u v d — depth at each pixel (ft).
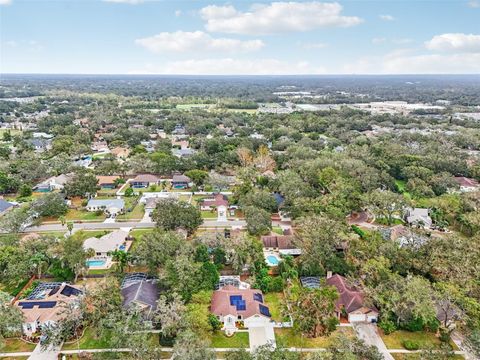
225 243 263.08
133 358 169.99
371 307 214.48
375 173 424.46
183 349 164.45
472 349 175.83
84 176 405.59
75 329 194.39
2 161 474.49
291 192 366.63
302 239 271.69
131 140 638.12
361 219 359.05
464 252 242.17
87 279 248.73
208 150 570.87
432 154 521.65
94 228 329.72
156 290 227.20
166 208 309.22
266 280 240.12
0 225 301.43
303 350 189.37
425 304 196.03
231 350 178.29
